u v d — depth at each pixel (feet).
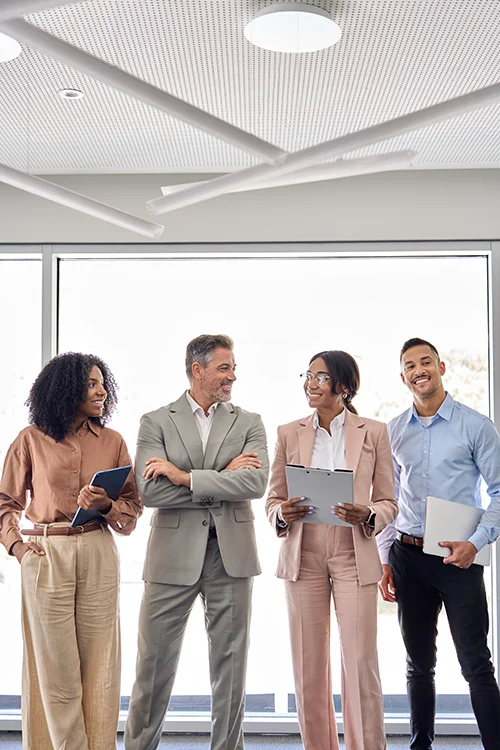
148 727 11.22
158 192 14.17
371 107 11.26
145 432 11.26
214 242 14.11
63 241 14.11
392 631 14.11
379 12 8.60
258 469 10.87
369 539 10.86
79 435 10.86
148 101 7.42
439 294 14.35
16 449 10.88
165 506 10.77
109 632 10.57
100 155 13.28
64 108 11.25
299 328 14.38
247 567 11.01
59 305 14.44
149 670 11.07
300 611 11.01
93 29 8.95
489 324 14.08
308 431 11.36
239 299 14.43
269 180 9.23
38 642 10.30
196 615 14.23
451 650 14.02
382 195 14.02
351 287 14.42
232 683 11.03
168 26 8.89
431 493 11.66
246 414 11.57
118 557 10.87
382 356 14.32
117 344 14.42
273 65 9.88
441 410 11.73
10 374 14.40
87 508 10.05
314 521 10.52
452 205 13.98
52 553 10.32
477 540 10.99
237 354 14.38
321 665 11.03
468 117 11.63
